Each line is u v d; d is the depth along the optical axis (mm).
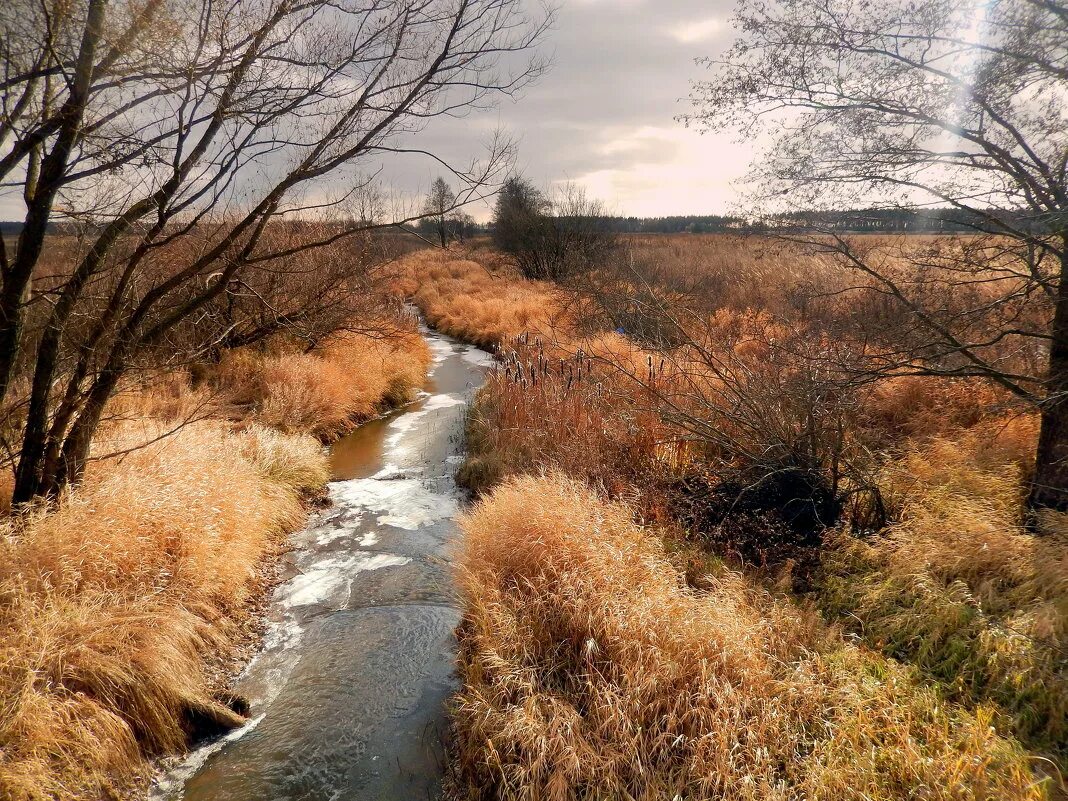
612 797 3031
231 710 4012
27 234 4039
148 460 5578
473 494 7496
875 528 5133
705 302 12531
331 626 4965
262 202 4477
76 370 4539
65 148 3914
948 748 3008
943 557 4340
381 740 3811
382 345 12703
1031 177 4211
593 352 10555
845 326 5469
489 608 4266
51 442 4477
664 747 3238
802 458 5434
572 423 7684
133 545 4367
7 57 3652
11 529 4020
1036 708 3256
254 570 5617
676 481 6379
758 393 5832
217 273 6273
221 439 7172
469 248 46062
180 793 3424
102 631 3684
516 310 18391
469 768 3498
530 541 4625
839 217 5004
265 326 9727
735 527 5418
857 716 3309
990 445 5418
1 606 3549
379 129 4508
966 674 3559
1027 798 2719
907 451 5801
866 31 4645
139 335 4637
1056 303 4387
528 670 3734
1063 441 4449
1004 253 4574
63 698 3340
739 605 4191
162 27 3828
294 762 3652
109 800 3236
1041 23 3910
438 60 4504
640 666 3543
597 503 5148
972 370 4562
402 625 4957
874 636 3986
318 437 9477
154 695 3701
